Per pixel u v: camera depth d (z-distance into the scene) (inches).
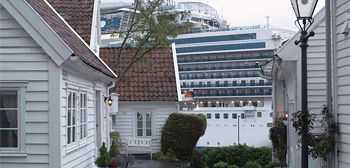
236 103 2317.9
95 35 624.4
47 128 320.2
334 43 323.6
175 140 744.3
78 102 388.5
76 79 378.3
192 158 729.0
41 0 466.6
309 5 272.7
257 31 2241.6
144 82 837.2
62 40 316.8
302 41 274.5
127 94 813.9
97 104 502.3
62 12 617.3
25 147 320.8
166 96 812.6
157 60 880.3
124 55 880.3
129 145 791.7
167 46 779.4
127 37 784.3
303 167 270.7
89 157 434.6
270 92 2231.8
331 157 325.4
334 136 318.3
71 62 330.0
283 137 641.0
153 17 774.5
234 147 1253.7
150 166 627.8
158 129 807.1
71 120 359.3
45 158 319.6
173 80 840.9
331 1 329.1
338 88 319.9
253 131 1831.9
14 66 322.3
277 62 499.8
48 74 319.9
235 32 2258.9
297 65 481.4
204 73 2340.1
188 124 741.9
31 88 321.4
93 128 458.3
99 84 495.8
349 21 291.9
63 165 331.3
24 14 314.3
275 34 2207.2
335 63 322.0
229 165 1182.9
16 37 322.7
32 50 321.7
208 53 2303.2
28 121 321.1
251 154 1224.8
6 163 322.7
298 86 480.7
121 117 815.7
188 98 2069.4
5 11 322.0
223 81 2295.8
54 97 319.9
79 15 610.9
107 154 460.4
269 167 692.7
